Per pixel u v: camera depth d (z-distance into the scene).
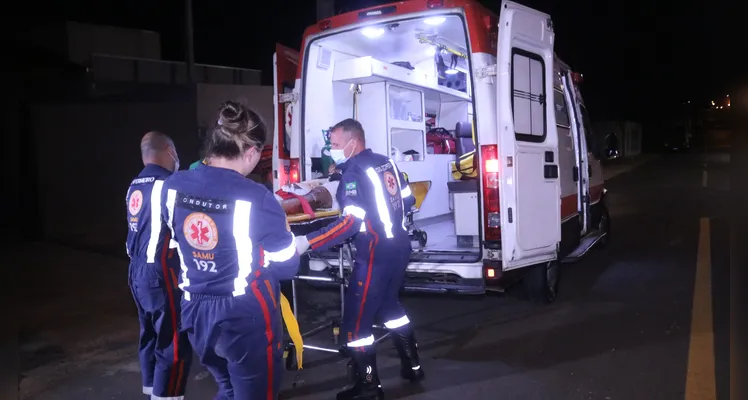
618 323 5.63
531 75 5.43
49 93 11.41
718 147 39.91
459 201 6.03
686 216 11.81
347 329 4.04
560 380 4.43
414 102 7.49
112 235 10.60
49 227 10.45
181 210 2.61
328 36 5.82
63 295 6.86
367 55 7.00
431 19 5.32
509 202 4.98
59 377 4.78
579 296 6.57
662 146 39.28
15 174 10.50
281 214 2.64
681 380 4.33
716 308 5.93
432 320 5.98
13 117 10.56
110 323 5.88
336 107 6.56
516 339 5.34
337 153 4.09
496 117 4.96
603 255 8.56
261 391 2.67
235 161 2.65
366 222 3.91
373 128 6.77
